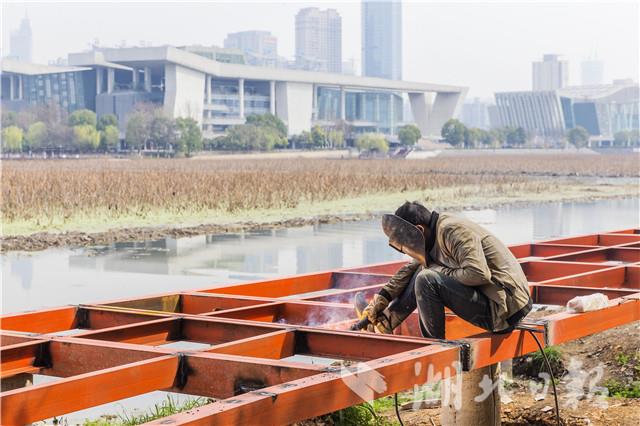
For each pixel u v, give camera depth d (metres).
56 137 165.88
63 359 5.19
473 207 33.94
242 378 4.56
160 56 175.75
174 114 175.75
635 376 7.83
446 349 4.96
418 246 5.68
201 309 7.21
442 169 77.81
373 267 8.90
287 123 199.62
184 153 152.25
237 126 168.88
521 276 5.60
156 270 15.95
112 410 7.14
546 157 160.38
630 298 6.79
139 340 5.75
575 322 6.07
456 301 5.48
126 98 192.62
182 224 25.11
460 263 5.46
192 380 4.70
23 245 19.75
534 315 10.21
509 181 54.22
